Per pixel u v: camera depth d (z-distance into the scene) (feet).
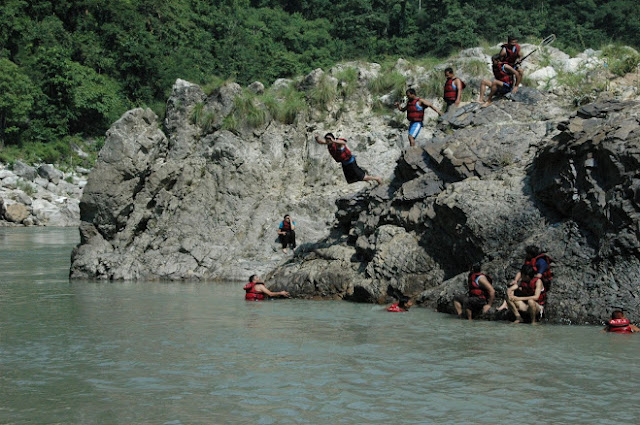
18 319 34.45
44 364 24.49
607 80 55.36
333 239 50.03
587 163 34.76
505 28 262.88
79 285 49.85
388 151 61.72
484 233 37.55
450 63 66.18
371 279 41.45
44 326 32.37
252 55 241.14
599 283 32.60
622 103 38.65
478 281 34.55
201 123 63.26
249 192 60.03
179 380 22.21
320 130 64.69
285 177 61.98
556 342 28.02
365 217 46.80
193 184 59.21
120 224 56.44
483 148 43.09
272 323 33.27
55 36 213.25
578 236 34.50
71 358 25.43
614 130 34.45
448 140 44.70
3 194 139.44
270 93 70.28
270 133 63.82
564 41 262.26
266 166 62.13
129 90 211.82
